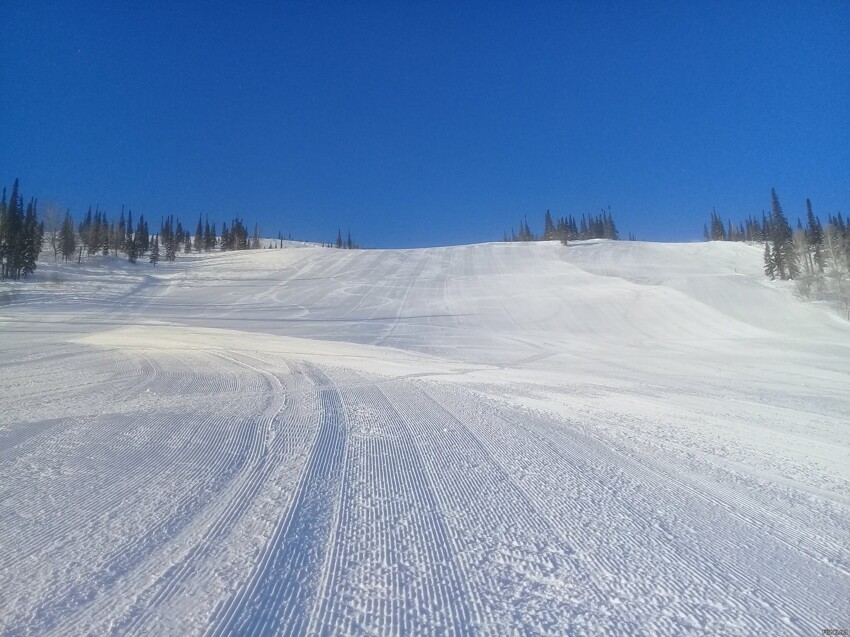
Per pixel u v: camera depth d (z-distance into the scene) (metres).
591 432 8.66
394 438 7.98
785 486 6.01
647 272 61.56
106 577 3.62
